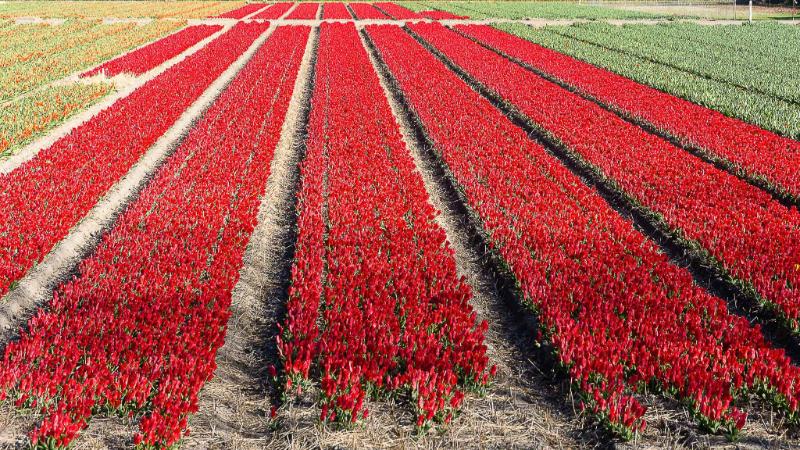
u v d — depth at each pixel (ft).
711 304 29.22
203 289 30.76
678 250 37.68
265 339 28.35
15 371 22.86
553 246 35.88
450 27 158.51
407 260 34.01
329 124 64.69
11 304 30.76
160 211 40.75
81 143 56.90
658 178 47.67
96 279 31.58
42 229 37.65
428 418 21.72
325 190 47.44
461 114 69.21
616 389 23.09
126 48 126.41
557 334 26.58
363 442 21.09
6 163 55.21
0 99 80.23
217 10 219.82
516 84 85.40
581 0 264.72
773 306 29.58
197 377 23.12
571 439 21.76
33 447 19.71
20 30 156.66
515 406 23.50
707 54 114.42
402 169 50.39
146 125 64.23
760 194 44.09
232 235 37.73
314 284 30.71
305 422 22.04
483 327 27.09
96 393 22.43
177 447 20.70
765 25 158.51
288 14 203.72
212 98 81.20
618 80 89.45
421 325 27.63
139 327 26.84
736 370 23.56
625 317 28.58
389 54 113.19
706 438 21.21
